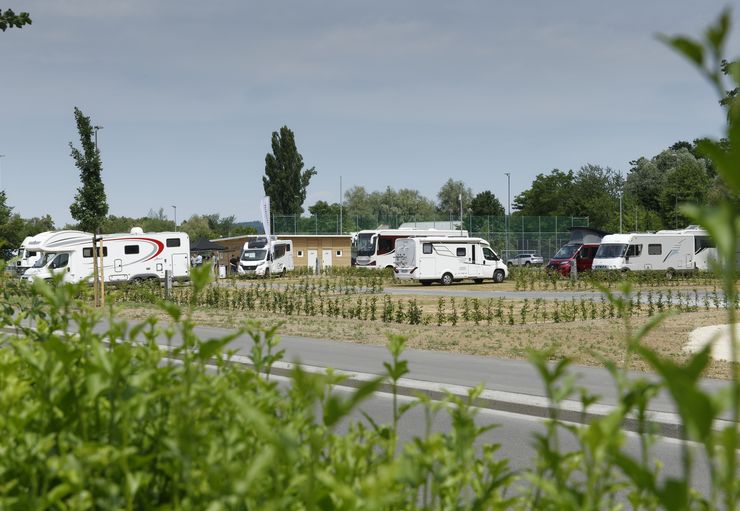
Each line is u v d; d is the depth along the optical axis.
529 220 102.38
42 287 3.20
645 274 57.84
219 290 41.03
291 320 27.61
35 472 2.26
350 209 192.62
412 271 58.38
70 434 2.42
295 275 76.50
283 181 132.25
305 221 92.19
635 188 162.50
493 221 101.31
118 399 2.43
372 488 1.67
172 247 58.75
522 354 17.02
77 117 34.22
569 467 2.37
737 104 1.22
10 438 2.52
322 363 15.33
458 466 2.53
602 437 1.85
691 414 1.30
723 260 1.28
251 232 147.75
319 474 1.85
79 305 3.89
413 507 2.38
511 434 10.14
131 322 23.89
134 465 2.21
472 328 24.42
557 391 2.24
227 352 3.51
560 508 1.91
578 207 165.38
